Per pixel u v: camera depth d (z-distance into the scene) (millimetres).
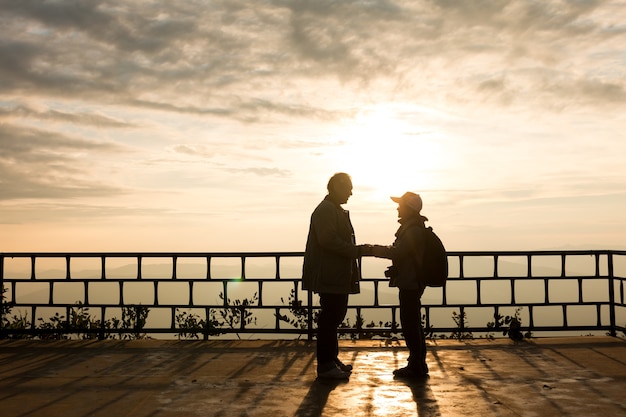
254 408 5305
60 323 9305
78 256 9242
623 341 8766
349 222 6773
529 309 9188
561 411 5168
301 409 5277
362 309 9156
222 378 6523
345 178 6719
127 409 5293
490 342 8766
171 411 5219
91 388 6078
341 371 6531
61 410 5266
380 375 6691
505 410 5215
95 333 9383
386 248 6500
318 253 6609
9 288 9375
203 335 9148
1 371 6906
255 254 9164
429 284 6520
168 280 9234
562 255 9242
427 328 9211
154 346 8492
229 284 9180
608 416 5004
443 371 6879
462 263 9234
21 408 5336
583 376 6570
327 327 6527
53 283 9273
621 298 9070
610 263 9266
